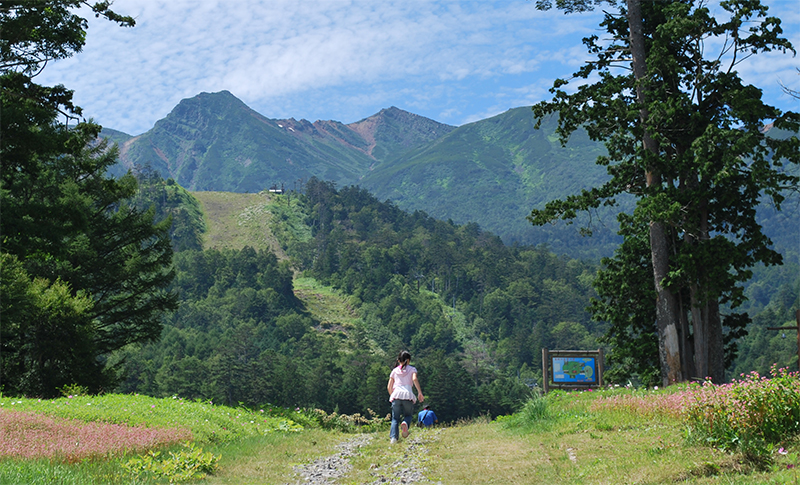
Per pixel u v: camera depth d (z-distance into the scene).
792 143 19.77
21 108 16.36
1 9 17.02
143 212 34.03
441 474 9.39
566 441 10.81
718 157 20.42
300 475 10.23
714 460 7.66
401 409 12.77
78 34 18.50
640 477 7.61
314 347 175.38
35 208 15.92
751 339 155.00
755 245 21.17
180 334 169.50
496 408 114.50
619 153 24.20
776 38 21.09
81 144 18.52
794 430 8.05
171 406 16.58
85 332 27.94
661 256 21.36
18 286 24.20
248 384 114.00
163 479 9.28
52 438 11.12
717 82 21.44
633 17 23.12
